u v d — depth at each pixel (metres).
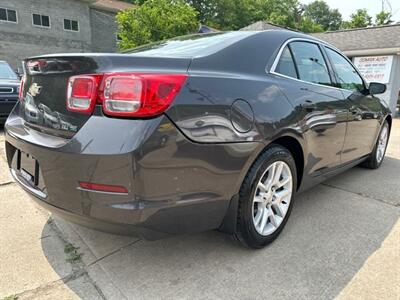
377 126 3.82
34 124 1.94
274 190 2.28
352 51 13.56
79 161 1.54
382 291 1.85
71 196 1.62
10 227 2.47
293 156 2.46
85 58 1.61
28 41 22.72
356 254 2.21
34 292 1.80
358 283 1.92
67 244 2.27
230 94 1.82
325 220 2.70
